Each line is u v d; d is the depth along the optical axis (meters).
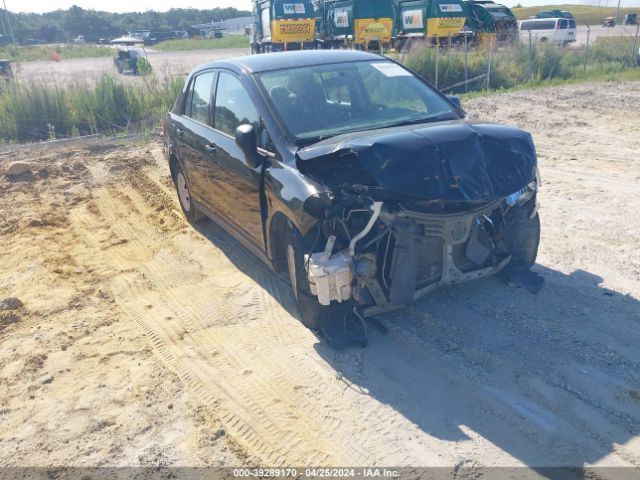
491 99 15.63
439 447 3.38
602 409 3.58
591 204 7.08
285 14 27.41
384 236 4.23
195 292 5.51
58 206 8.26
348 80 5.30
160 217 7.65
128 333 4.86
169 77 16.70
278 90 5.07
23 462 3.50
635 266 5.38
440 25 27.03
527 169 4.18
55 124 13.89
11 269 6.27
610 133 10.92
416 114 5.08
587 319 4.54
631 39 24.23
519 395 3.76
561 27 34.78
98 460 3.48
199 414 3.82
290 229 4.34
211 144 5.73
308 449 3.46
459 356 4.20
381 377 4.03
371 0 27.70
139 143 12.12
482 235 4.44
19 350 4.66
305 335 4.62
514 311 4.70
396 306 4.34
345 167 4.38
